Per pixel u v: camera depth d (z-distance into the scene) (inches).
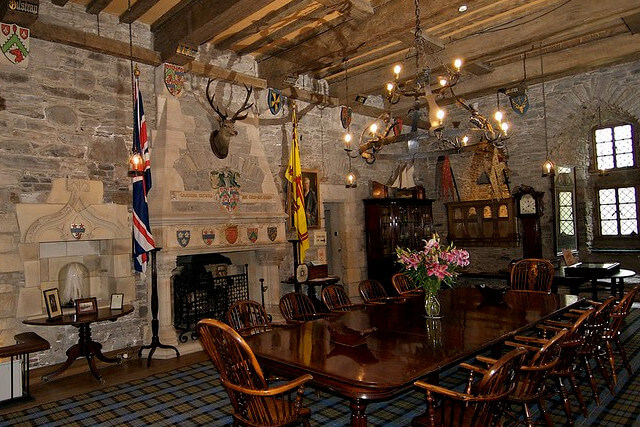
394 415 131.9
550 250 331.9
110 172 206.7
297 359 105.2
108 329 202.1
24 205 178.2
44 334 184.4
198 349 214.5
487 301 170.9
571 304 161.2
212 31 201.5
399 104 358.3
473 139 358.6
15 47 178.7
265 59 269.3
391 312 157.8
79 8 201.9
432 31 242.7
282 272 278.5
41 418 137.3
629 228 400.8
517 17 233.3
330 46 234.1
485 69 303.1
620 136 402.0
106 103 208.1
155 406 144.1
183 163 223.3
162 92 223.3
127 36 215.9
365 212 335.9
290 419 93.1
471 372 99.9
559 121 326.6
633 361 171.5
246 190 249.8
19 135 181.3
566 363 116.6
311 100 297.9
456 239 375.2
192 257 237.9
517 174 346.6
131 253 209.0
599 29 251.8
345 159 329.7
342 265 330.0
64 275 195.9
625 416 124.5
